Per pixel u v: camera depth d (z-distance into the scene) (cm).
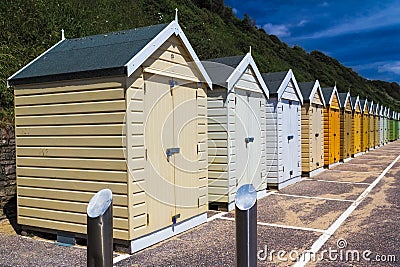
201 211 683
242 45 3250
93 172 540
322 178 1260
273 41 4603
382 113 3019
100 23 1441
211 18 3297
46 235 602
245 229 270
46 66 590
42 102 579
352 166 1589
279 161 1048
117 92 514
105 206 269
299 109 1230
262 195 952
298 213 762
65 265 479
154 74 558
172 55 596
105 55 551
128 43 563
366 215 739
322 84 4259
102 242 264
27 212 604
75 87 547
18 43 1046
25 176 604
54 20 1200
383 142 3083
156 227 565
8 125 714
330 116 1553
